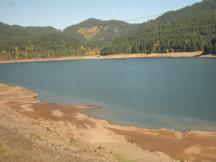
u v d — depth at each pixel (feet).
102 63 626.64
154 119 172.14
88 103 220.02
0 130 103.91
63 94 261.44
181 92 238.48
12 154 80.89
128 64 552.82
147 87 271.49
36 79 382.83
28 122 146.51
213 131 148.15
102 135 143.84
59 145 111.14
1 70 564.30
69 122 165.78
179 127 156.56
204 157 117.60
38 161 83.15
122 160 111.24
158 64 501.56
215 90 238.27
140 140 138.00
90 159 101.60
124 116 180.86
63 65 634.84
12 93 262.88
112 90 268.00
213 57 575.79
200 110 183.42
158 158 114.93
